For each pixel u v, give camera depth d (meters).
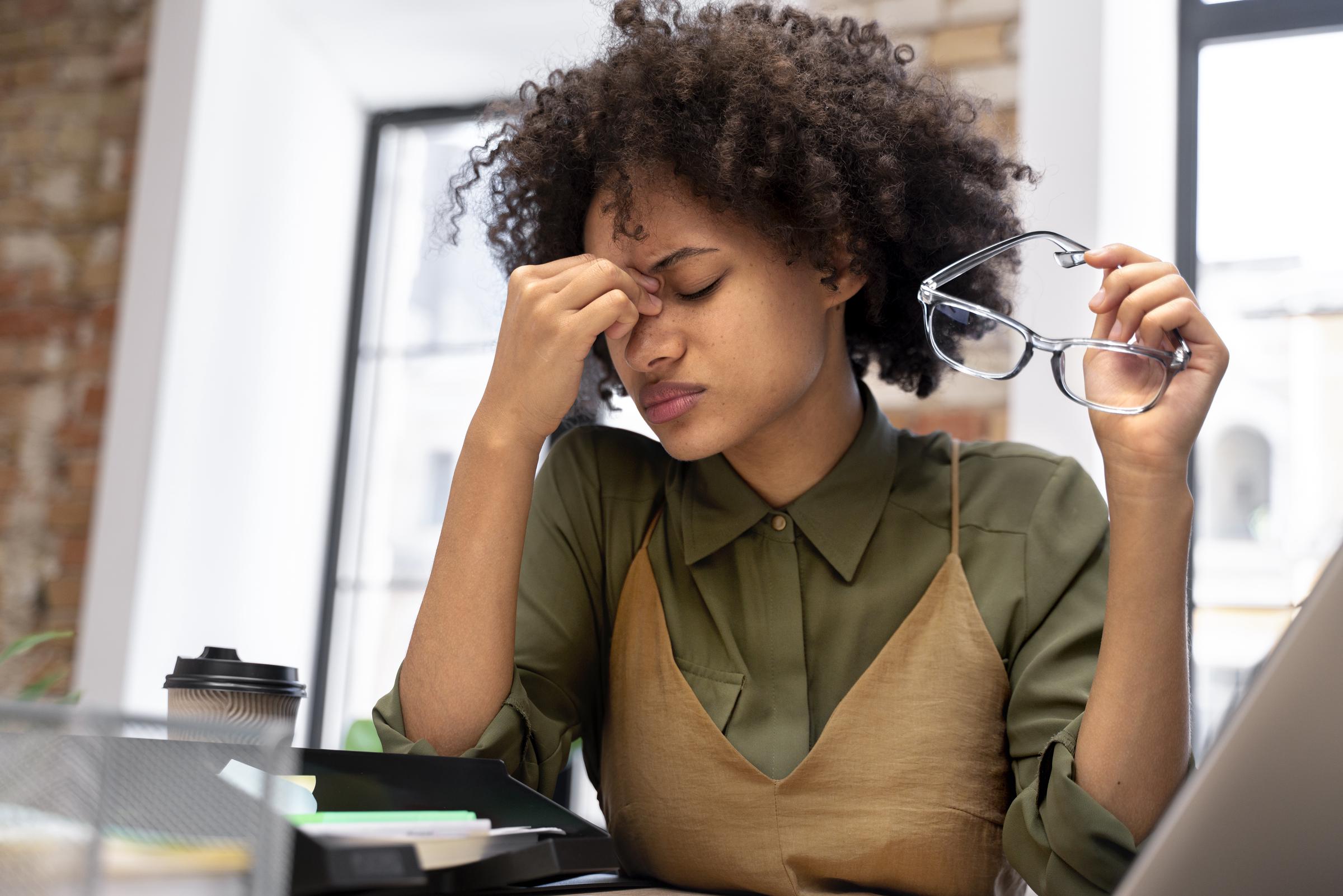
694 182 0.79
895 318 1.00
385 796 0.63
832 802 0.77
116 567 2.37
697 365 0.79
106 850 0.38
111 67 2.73
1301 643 0.43
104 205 2.66
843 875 0.76
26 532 2.53
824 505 0.86
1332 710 0.42
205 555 2.49
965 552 0.85
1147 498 0.72
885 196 0.87
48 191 2.70
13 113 2.76
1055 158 1.91
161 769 0.40
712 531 0.87
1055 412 1.81
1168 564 0.72
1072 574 0.83
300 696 0.70
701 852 0.78
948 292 0.99
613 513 0.93
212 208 2.55
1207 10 2.21
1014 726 0.78
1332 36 2.15
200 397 2.50
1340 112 2.13
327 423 2.78
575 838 0.56
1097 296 0.78
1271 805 0.44
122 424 2.43
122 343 2.47
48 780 0.39
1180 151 2.17
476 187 1.07
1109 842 0.68
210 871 0.39
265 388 2.64
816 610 0.84
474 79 2.81
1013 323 0.78
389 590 2.72
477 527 0.80
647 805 0.81
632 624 0.88
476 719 0.79
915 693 0.80
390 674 2.68
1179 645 0.71
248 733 0.40
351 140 2.89
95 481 2.52
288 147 2.73
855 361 1.05
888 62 0.97
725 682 0.83
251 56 2.63
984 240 0.98
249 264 2.62
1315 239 2.10
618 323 0.79
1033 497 0.87
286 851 0.41
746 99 0.81
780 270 0.81
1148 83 2.07
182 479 2.45
